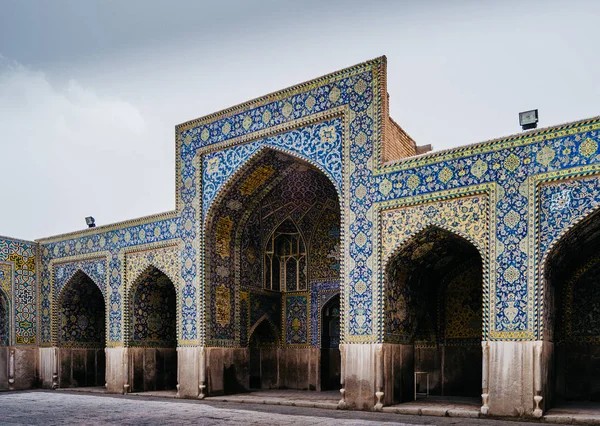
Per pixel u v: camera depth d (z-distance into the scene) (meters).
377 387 5.25
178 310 7.08
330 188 7.46
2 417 5.07
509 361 4.59
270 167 6.96
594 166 4.39
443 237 5.47
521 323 4.58
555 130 4.61
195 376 6.75
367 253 5.50
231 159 6.89
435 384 6.59
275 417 4.86
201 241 6.98
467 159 5.02
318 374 7.60
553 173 4.58
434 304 6.67
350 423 4.41
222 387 6.93
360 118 5.75
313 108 6.13
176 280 7.18
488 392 4.67
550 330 4.82
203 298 6.85
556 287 5.34
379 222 5.47
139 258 7.69
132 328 7.68
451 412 4.84
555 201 4.57
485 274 4.81
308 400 6.04
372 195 5.55
